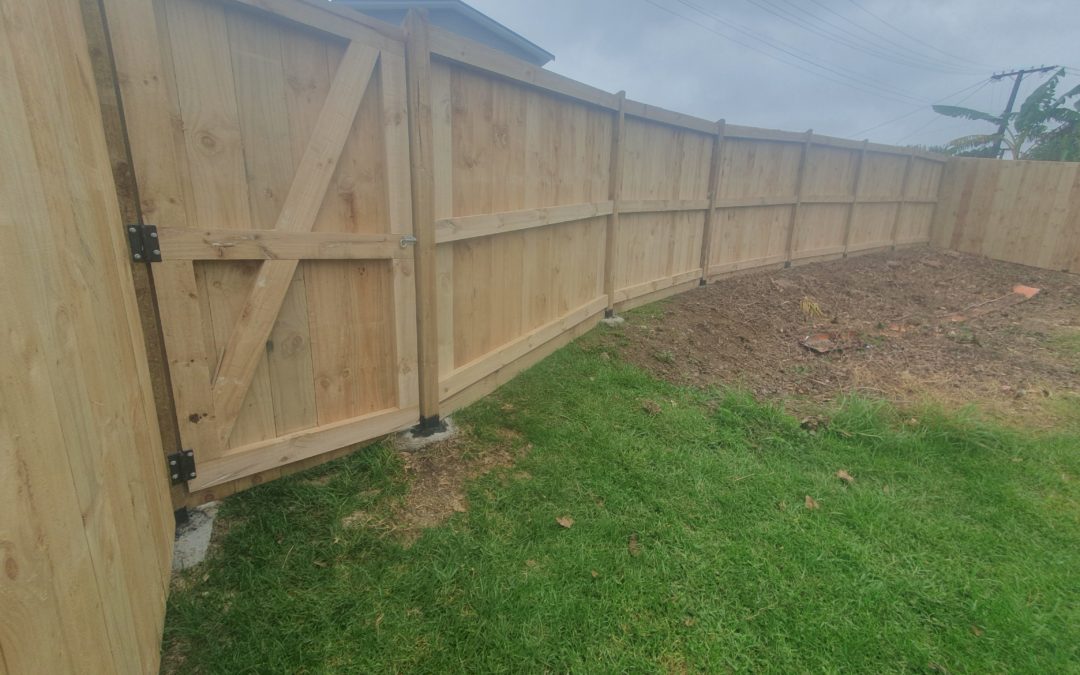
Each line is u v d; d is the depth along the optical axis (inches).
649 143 211.9
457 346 129.4
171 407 82.2
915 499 108.1
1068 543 96.0
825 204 341.7
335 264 99.9
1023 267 362.9
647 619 76.2
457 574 81.7
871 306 266.7
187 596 73.6
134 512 57.6
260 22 82.7
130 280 71.4
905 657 72.2
